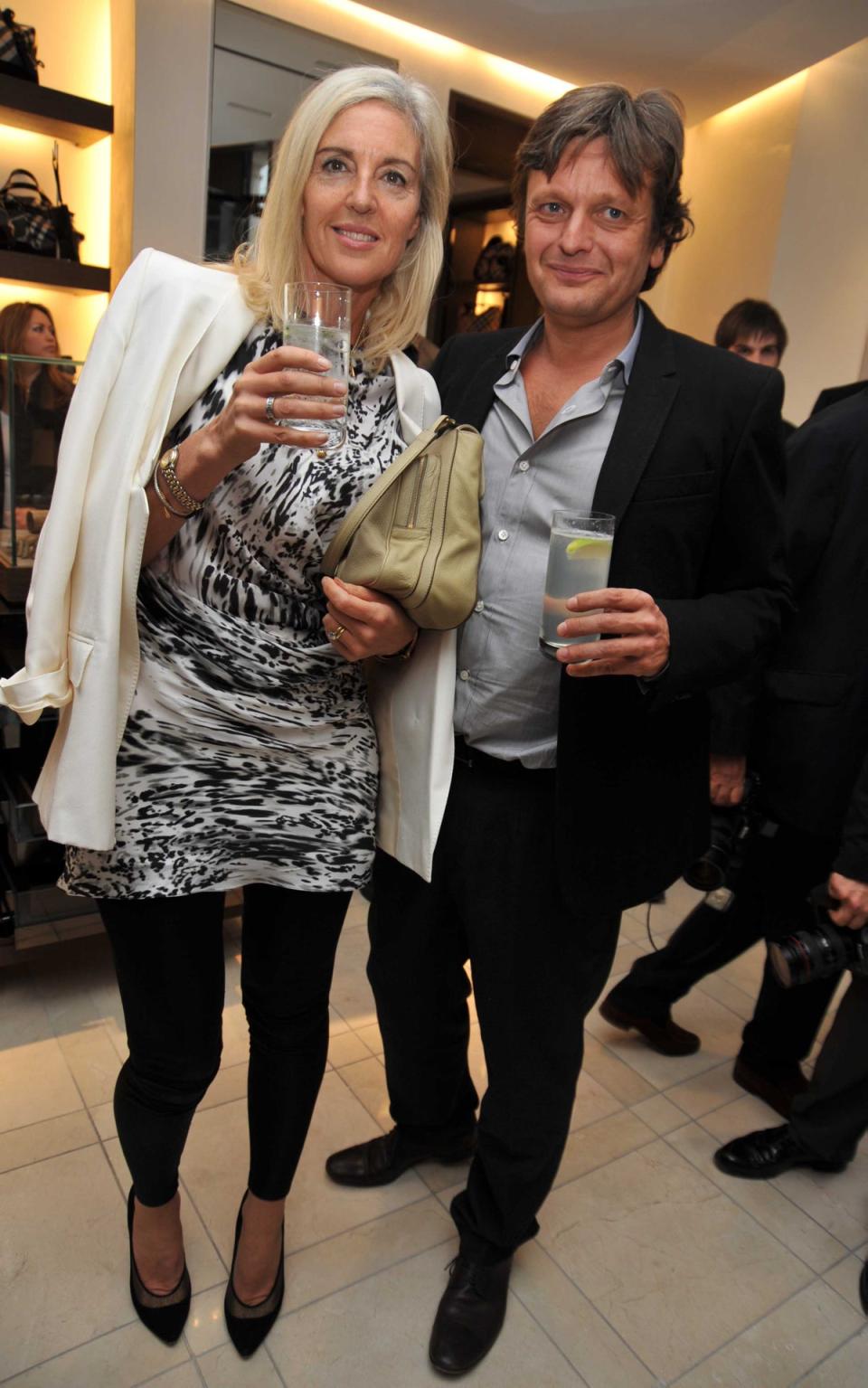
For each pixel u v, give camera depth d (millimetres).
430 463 1161
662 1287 1556
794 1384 1404
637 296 1239
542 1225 1661
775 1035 1985
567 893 1252
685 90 3980
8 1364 1325
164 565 1151
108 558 1061
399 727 1319
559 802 1226
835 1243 1676
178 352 1071
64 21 3170
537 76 3992
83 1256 1503
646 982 2115
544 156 1146
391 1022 1557
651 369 1206
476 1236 1433
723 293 4363
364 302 1191
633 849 1281
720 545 1252
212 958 1231
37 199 3111
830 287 4191
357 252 1123
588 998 1384
